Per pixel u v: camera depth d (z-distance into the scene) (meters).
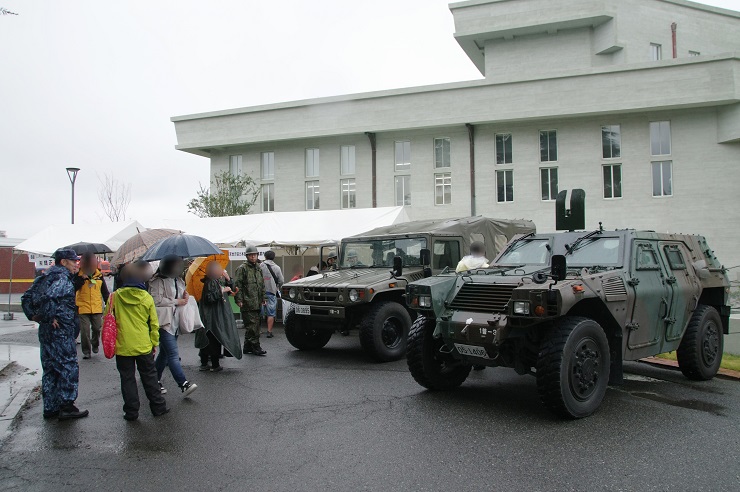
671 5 30.84
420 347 6.65
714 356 7.67
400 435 5.19
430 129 28.58
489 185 27.67
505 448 4.81
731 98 24.03
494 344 5.70
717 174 25.22
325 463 4.52
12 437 5.44
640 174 25.98
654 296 6.64
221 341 8.21
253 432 5.39
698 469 4.33
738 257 24.86
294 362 9.09
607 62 30.12
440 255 9.84
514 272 6.78
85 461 4.74
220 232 17.09
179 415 6.09
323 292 9.16
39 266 19.41
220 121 31.98
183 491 4.07
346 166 30.67
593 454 4.66
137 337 5.91
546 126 27.06
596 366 5.81
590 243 7.08
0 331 15.01
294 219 17.02
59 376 6.01
